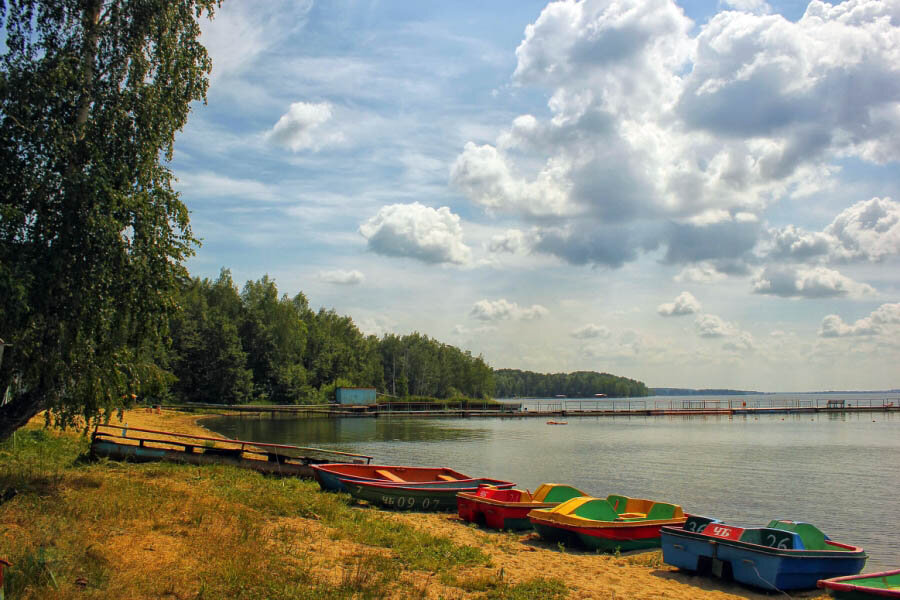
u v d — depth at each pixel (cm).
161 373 1450
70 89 1293
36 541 845
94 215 1203
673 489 2427
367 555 1073
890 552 1555
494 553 1273
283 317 9544
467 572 1070
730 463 3300
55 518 989
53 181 1227
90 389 1252
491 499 1570
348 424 6550
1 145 1212
